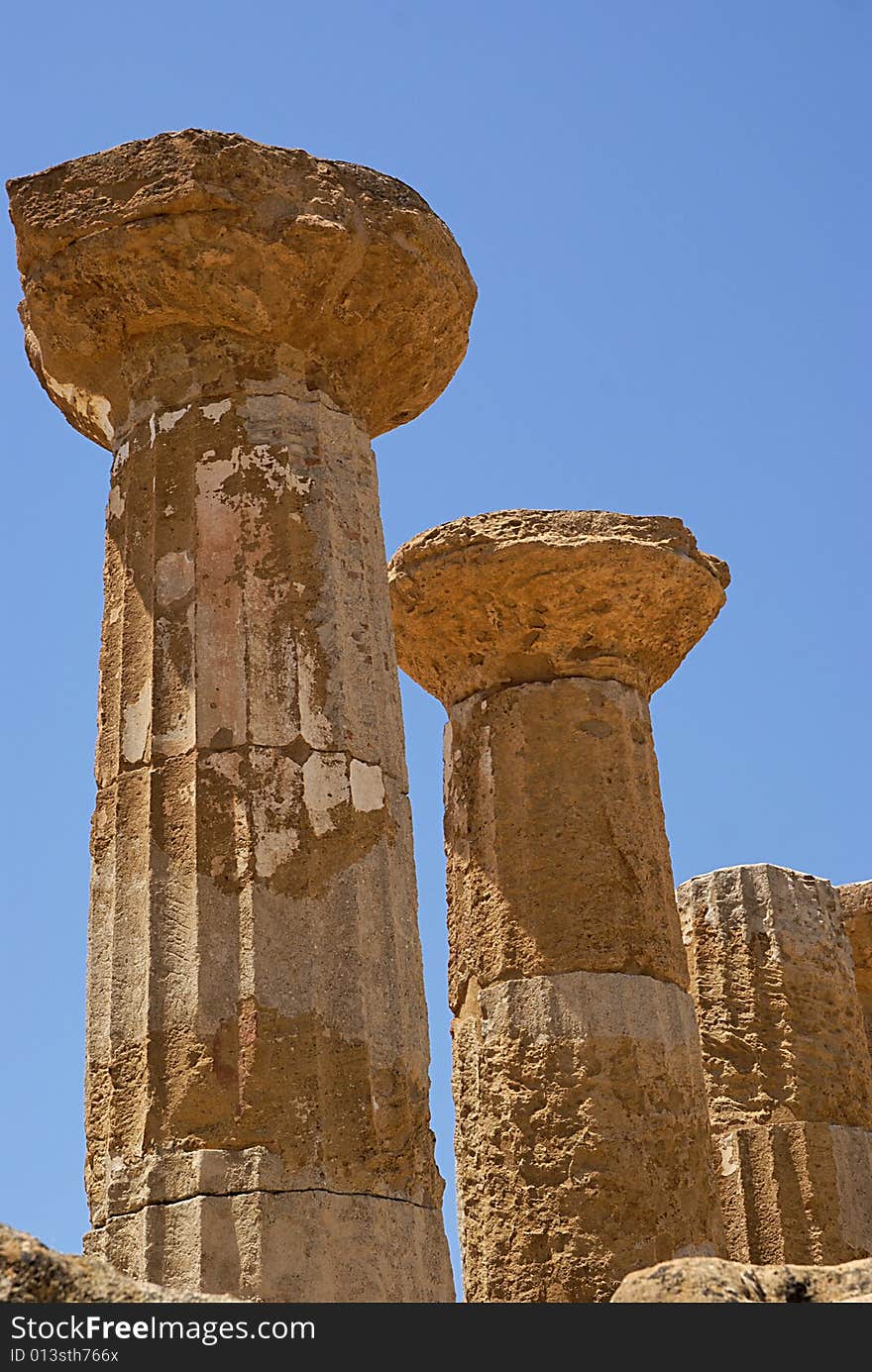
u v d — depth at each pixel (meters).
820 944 17.17
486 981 13.74
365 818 9.43
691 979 17.05
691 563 14.48
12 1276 6.43
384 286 10.34
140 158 10.09
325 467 10.10
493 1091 13.40
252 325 10.18
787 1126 16.16
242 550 9.75
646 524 14.48
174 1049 8.88
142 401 10.26
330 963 9.07
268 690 9.50
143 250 9.98
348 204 10.21
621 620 14.38
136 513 10.05
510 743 14.25
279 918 9.06
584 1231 12.80
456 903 14.23
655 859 14.02
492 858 14.01
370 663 9.83
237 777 9.29
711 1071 16.59
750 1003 16.70
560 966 13.51
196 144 10.02
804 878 17.48
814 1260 15.63
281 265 10.04
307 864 9.19
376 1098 8.89
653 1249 12.77
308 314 10.23
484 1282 13.03
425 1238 8.86
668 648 14.69
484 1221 13.18
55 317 10.27
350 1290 8.49
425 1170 9.03
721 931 17.05
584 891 13.70
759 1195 15.99
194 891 9.10
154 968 9.03
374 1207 8.70
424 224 10.48
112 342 10.31
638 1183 12.91
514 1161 13.14
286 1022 8.88
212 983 8.93
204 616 9.62
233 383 10.11
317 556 9.85
